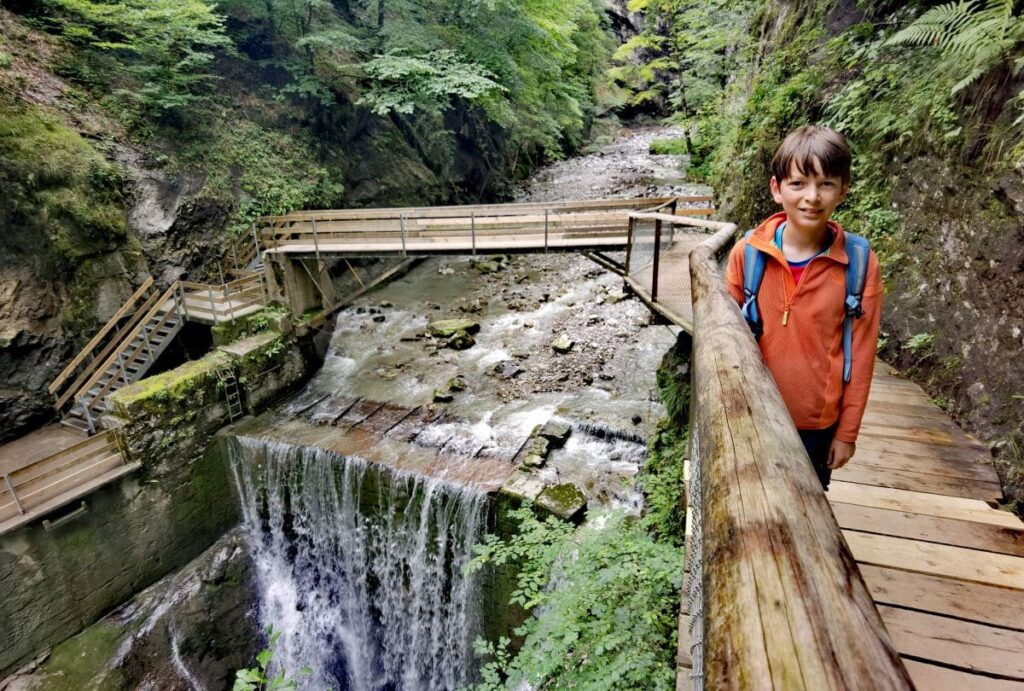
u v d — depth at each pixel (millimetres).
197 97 11961
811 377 1711
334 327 12234
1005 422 3084
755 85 10703
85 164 9711
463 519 7223
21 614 6953
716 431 1096
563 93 26531
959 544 2412
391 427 8719
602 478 7266
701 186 18938
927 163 4438
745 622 671
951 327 3826
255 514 9234
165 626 8016
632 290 5965
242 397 9297
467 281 14695
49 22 11031
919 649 1895
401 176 16391
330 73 15477
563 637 3314
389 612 8414
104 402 8914
